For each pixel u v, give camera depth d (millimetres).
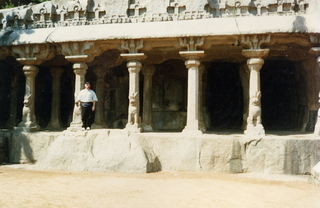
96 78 15062
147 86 12953
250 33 9805
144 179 8500
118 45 10984
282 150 9305
